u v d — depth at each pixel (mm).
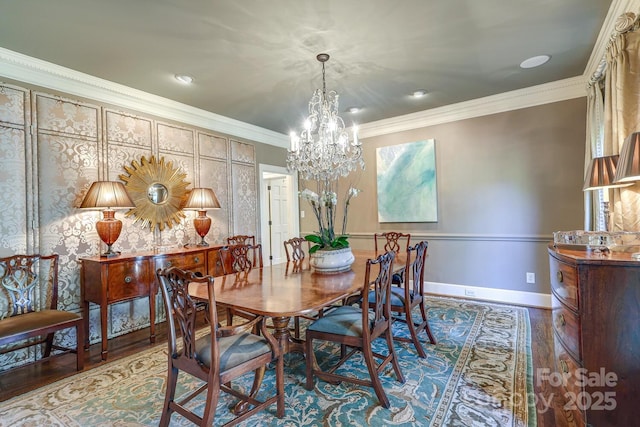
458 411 1737
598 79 2639
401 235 3688
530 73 3072
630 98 1812
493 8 2051
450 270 4078
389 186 4480
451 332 2852
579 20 2195
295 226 5414
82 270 2840
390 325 2100
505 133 3703
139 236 3316
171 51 2494
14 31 2178
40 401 1942
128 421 1732
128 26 2152
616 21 1900
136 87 3164
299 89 3281
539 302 3535
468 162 3938
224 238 4223
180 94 3365
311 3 1960
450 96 3625
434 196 4145
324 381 2100
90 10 1971
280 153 5203
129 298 2744
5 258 2385
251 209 4645
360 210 4816
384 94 3508
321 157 2961
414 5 2006
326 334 1947
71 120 2848
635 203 1845
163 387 2088
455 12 2086
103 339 2551
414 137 4328
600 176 1904
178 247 3605
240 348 1629
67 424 1718
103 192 2725
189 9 1989
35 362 2346
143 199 3348
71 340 2787
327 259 2422
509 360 2299
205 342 1682
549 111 3453
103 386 2113
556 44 2525
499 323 3039
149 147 3436
